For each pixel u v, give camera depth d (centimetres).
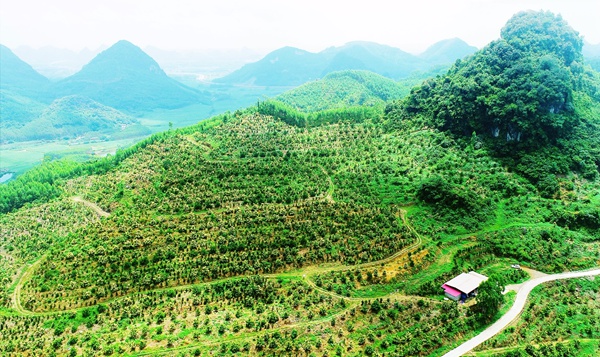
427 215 18275
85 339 11925
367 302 13162
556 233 17000
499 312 12800
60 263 16012
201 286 14488
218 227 17500
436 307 12912
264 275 14962
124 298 13962
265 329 11988
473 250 16188
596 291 14288
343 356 11000
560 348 11444
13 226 19562
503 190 19825
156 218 18550
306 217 17938
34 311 13900
